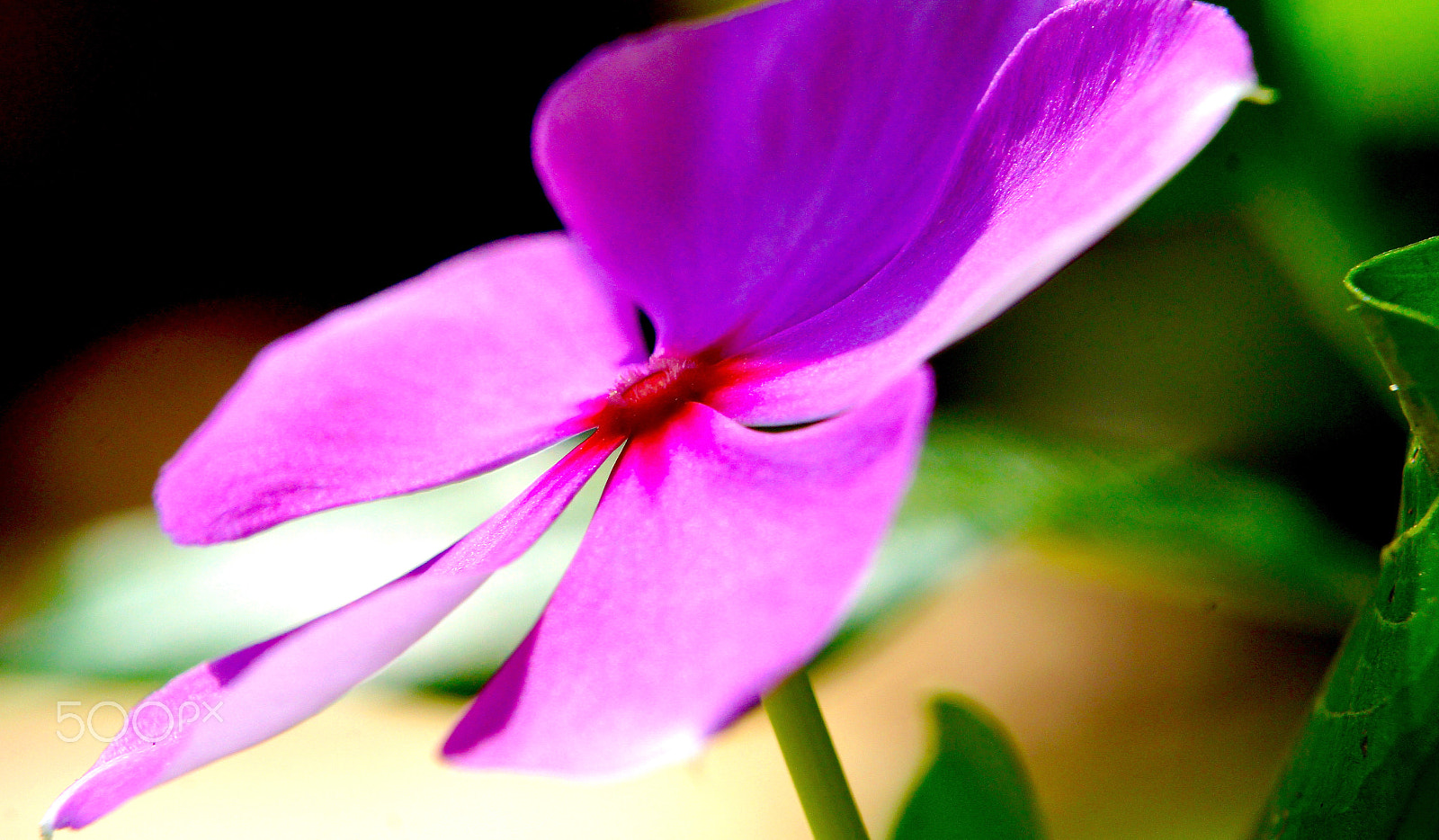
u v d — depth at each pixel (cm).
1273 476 27
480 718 14
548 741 13
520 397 16
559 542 19
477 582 14
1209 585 19
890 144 15
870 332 14
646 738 13
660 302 15
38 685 19
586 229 16
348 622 13
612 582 14
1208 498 19
